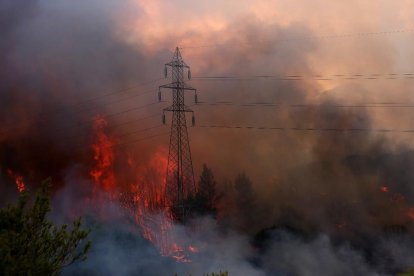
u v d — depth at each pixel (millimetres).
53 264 10242
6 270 9234
